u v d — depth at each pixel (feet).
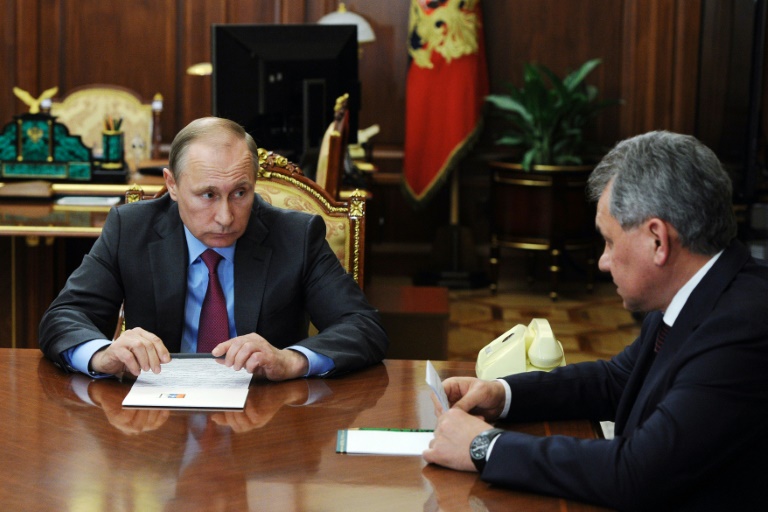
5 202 13.94
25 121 14.88
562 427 6.19
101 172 15.15
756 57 17.53
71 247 15.37
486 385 6.16
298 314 8.04
